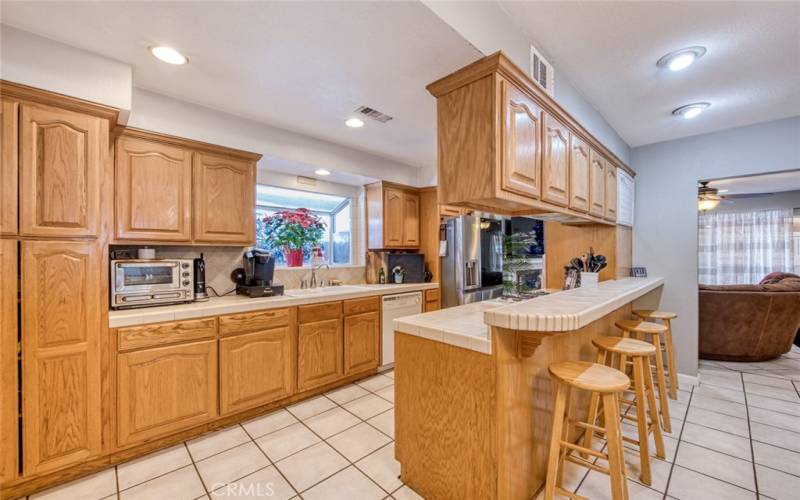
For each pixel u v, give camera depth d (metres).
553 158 1.98
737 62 2.06
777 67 2.11
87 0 1.38
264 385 2.52
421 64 1.75
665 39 1.85
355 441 2.19
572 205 2.21
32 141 1.63
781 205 6.05
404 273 4.08
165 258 2.38
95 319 1.82
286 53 1.74
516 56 1.72
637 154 3.63
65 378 1.74
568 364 1.62
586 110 2.53
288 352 2.67
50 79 1.65
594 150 2.61
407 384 1.78
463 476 1.53
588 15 1.67
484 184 1.59
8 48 1.56
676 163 3.40
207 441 2.18
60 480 1.77
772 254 6.13
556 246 3.54
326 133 3.02
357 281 3.99
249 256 2.82
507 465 1.45
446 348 1.60
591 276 2.83
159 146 2.32
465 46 1.54
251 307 2.46
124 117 1.93
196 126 2.44
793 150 2.86
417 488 1.72
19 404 1.64
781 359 3.92
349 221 4.14
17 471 1.63
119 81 1.83
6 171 1.58
